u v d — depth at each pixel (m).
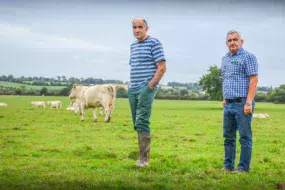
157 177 7.52
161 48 8.07
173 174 7.94
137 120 8.36
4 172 7.80
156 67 8.17
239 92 8.08
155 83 8.02
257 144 14.36
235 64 8.10
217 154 11.12
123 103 70.44
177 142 14.25
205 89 70.56
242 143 8.20
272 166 9.37
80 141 13.91
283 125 24.69
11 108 41.69
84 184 6.84
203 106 67.00
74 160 9.59
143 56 8.12
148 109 8.26
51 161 9.36
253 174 8.08
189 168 8.51
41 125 20.39
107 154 10.39
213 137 16.33
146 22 8.20
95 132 17.22
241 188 6.88
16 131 17.19
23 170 8.11
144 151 8.51
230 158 8.44
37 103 46.91
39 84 137.50
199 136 16.69
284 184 7.10
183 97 122.94
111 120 25.39
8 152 10.85
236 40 8.12
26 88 120.62
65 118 26.53
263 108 63.91
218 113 41.66
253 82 7.97
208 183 7.13
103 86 23.61
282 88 101.56
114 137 15.38
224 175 7.84
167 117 31.20
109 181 7.12
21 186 6.65
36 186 6.67
